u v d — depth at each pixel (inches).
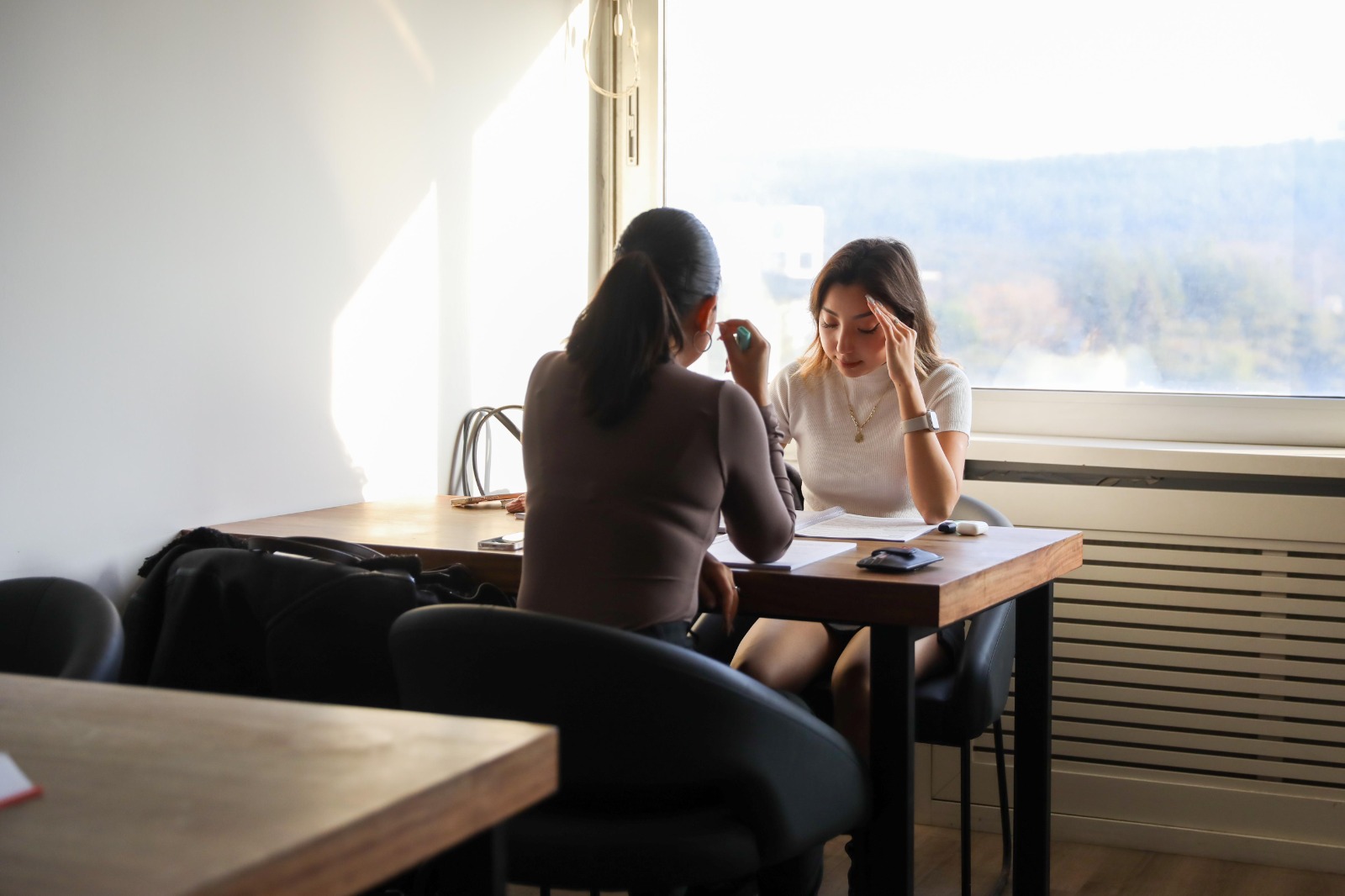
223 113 88.4
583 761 54.6
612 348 62.9
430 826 29.7
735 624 94.0
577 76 131.8
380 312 105.1
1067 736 112.5
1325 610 103.7
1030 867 86.6
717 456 62.8
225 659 72.5
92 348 79.0
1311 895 99.8
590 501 62.7
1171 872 105.0
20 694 37.9
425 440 111.7
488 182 118.5
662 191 134.7
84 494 78.9
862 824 65.0
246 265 91.0
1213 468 105.9
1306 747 105.2
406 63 106.9
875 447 96.3
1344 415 108.8
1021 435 119.9
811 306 98.0
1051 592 85.7
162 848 26.2
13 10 73.1
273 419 94.0
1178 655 108.3
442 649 54.9
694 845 56.1
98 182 79.0
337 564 72.1
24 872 25.1
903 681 66.5
